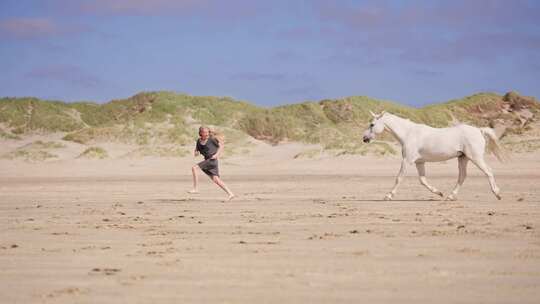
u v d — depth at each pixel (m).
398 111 120.50
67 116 121.75
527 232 11.88
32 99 123.88
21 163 64.25
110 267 9.02
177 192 25.23
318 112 117.06
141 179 38.62
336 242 10.94
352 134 103.06
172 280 8.10
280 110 117.38
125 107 126.00
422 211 15.87
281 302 6.94
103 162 62.19
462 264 8.86
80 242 11.38
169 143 85.00
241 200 20.16
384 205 17.62
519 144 57.53
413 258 9.34
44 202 20.48
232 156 73.06
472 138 18.58
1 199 22.09
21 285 7.95
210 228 13.12
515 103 132.12
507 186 26.02
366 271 8.46
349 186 28.17
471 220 13.81
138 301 7.10
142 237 11.94
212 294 7.35
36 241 11.54
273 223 13.81
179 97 121.25
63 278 8.32
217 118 114.62
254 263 9.12
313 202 18.97
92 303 7.05
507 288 7.45
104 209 17.55
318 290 7.45
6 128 114.50
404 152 19.03
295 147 82.56
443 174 38.38
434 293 7.23
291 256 9.64
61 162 62.91
